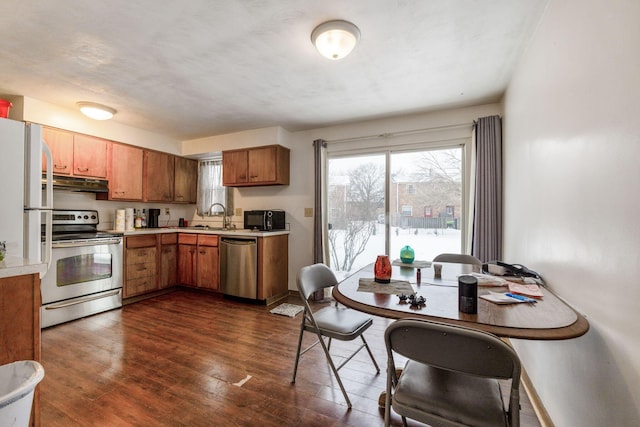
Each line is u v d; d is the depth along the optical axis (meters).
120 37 1.90
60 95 2.83
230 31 1.84
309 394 1.80
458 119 3.15
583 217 1.21
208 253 3.92
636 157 0.87
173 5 1.60
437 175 3.29
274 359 2.22
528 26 1.79
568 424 1.32
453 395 1.10
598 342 1.08
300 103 3.03
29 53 2.09
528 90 1.96
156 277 3.83
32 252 1.90
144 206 4.34
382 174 3.57
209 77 2.46
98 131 3.48
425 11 1.66
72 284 2.97
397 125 3.44
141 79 2.50
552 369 1.49
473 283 1.15
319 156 3.75
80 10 1.64
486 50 2.06
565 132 1.38
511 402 0.92
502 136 2.83
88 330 2.72
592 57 1.13
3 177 1.79
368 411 1.66
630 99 0.89
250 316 3.14
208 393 1.80
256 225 3.86
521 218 2.14
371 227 3.61
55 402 1.69
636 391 0.87
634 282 0.88
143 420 1.56
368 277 1.76
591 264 1.14
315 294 3.71
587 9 1.17
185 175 4.62
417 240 3.38
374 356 2.29
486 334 0.89
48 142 3.03
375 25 1.78
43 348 2.35
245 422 1.56
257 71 2.36
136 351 2.32
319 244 3.71
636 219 0.87
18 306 1.29
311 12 1.67
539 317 1.11
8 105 1.97
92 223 3.61
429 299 1.33
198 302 3.63
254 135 3.95
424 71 2.36
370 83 2.57
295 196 4.06
